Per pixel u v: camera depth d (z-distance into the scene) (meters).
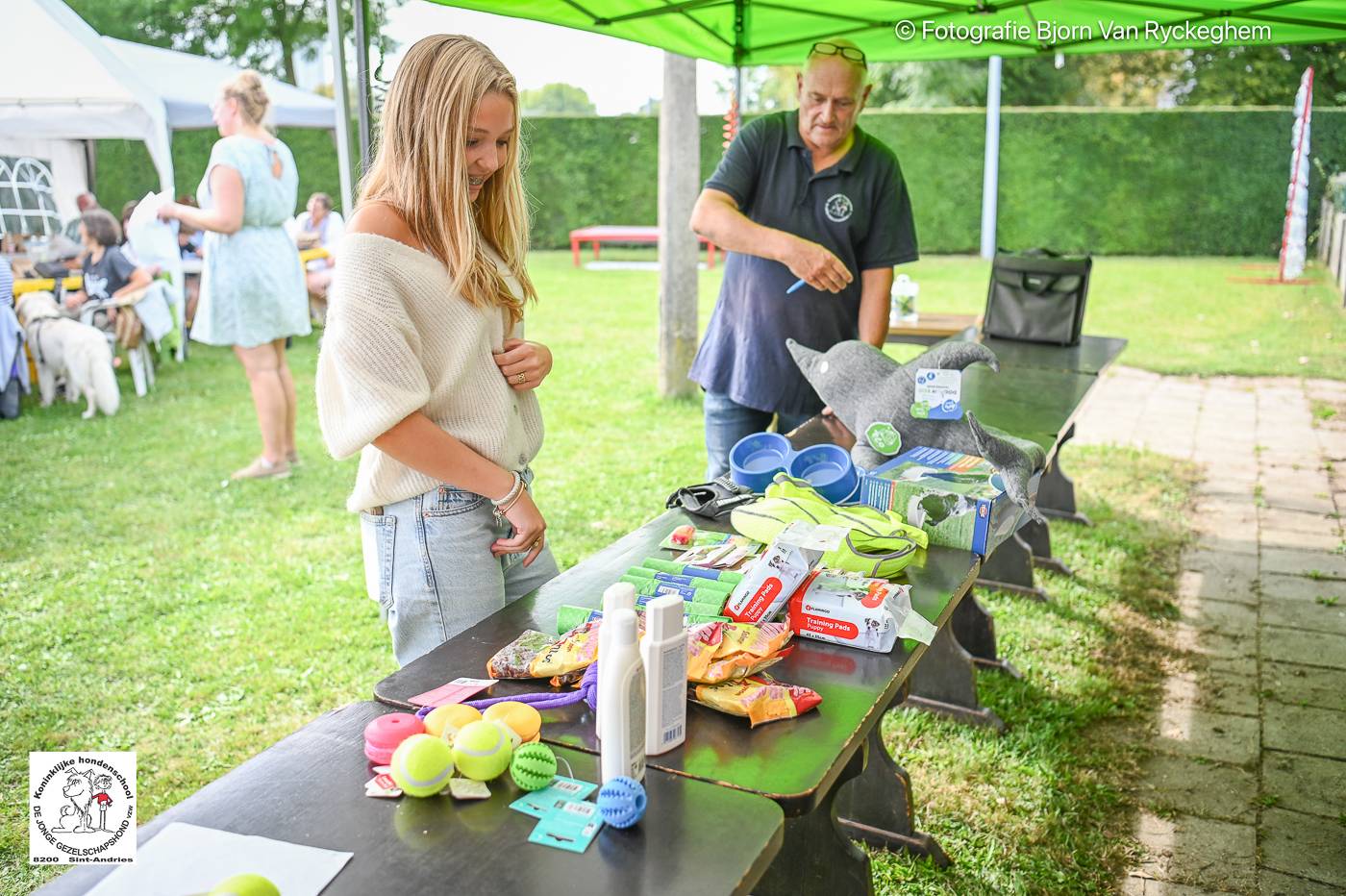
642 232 14.59
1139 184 15.27
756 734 1.35
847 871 1.96
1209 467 5.58
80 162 9.18
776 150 3.07
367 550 1.83
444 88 1.56
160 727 2.97
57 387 7.10
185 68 8.80
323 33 18.88
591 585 1.81
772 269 3.11
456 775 1.22
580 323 9.90
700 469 5.40
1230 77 20.25
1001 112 15.31
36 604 3.79
